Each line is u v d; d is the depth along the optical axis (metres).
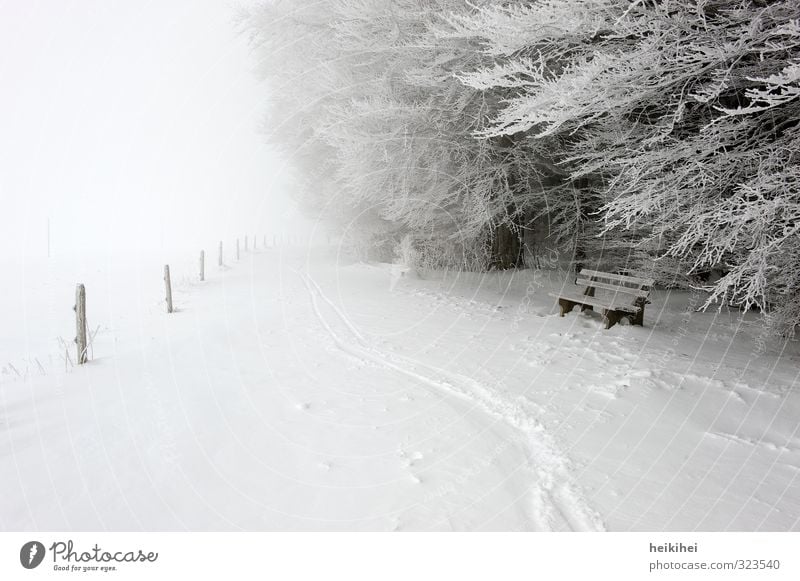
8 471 3.18
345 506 2.72
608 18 4.90
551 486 2.89
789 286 5.95
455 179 10.84
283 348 6.12
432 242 13.61
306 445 3.48
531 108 4.75
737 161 4.90
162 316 8.81
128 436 3.68
